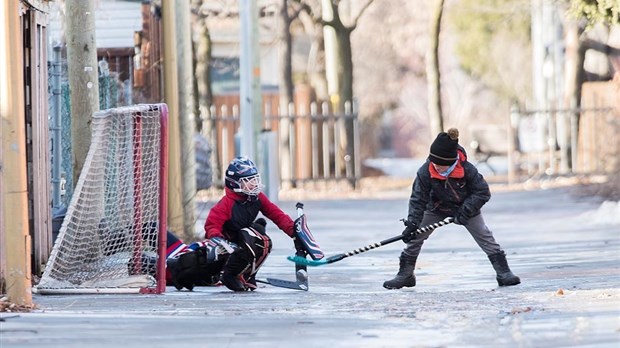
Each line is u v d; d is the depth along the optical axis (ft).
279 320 93.15
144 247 123.54
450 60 634.02
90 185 126.21
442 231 207.31
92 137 131.85
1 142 101.86
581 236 184.44
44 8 134.10
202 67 370.94
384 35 597.11
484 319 93.04
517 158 386.32
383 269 147.84
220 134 418.72
